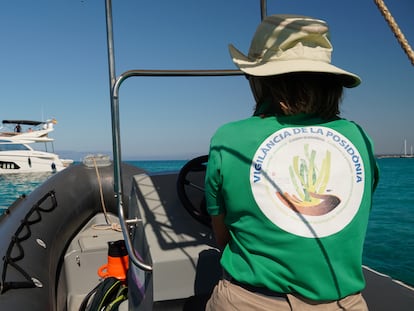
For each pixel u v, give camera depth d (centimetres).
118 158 171
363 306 106
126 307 217
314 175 100
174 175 203
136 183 199
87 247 319
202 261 153
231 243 111
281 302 100
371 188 108
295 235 96
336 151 103
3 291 233
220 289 111
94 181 427
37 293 248
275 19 107
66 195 399
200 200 188
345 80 109
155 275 150
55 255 328
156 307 154
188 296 154
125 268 260
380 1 81
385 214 1086
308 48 104
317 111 106
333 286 98
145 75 171
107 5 172
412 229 864
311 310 98
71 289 308
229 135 105
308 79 103
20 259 274
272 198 98
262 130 103
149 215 177
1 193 2098
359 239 102
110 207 425
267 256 99
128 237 163
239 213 102
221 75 179
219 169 103
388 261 618
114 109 169
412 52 80
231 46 121
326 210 99
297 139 103
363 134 110
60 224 363
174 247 158
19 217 344
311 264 97
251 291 103
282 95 104
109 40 173
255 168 100
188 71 175
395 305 174
